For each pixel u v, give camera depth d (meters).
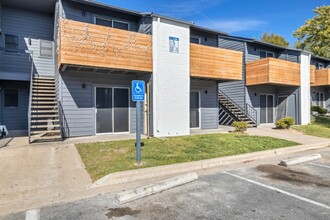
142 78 11.41
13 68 12.05
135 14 11.20
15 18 12.12
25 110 12.51
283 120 14.27
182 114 11.26
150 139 9.80
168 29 10.91
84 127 10.49
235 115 15.75
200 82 13.83
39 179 5.18
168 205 4.05
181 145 8.70
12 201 4.14
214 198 4.36
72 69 9.96
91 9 10.73
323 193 4.64
